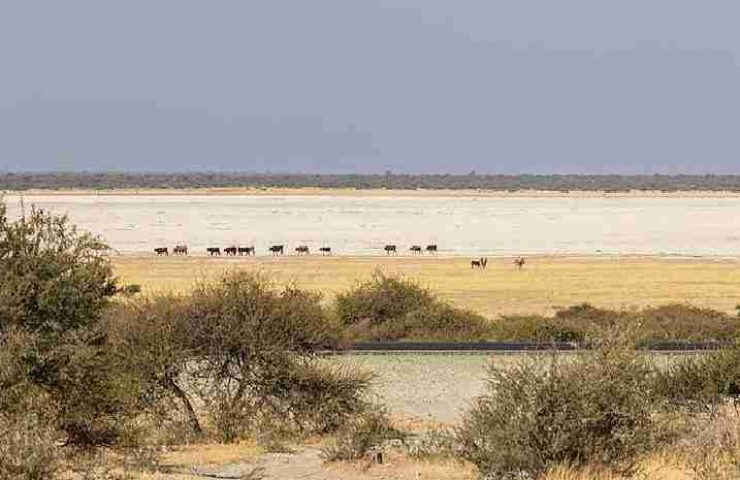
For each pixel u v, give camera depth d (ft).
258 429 210.59
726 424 159.12
